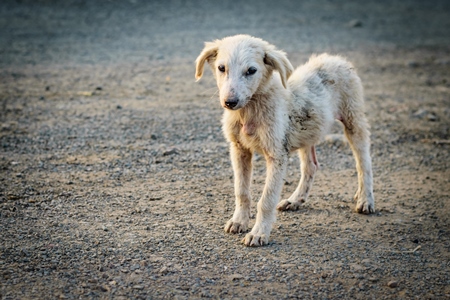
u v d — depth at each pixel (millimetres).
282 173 6414
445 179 8500
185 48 16328
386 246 6348
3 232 6297
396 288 5496
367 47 17641
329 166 8867
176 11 21734
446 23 22375
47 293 5172
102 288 5273
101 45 16516
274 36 18078
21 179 7836
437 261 6055
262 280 5543
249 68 6086
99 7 21891
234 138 6594
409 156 9469
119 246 6090
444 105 12367
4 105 11141
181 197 7453
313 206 7422
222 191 7715
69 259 5777
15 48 15859
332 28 20188
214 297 5238
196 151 9195
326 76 7203
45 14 20438
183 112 11125
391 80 14328
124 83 13000
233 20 20422
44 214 6809
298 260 5949
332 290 5422
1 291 5164
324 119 6938
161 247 6109
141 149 9172
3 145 9102
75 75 13492
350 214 7195
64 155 8805
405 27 21312
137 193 7520
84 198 7305
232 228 6492
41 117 10539
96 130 9961
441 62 16234
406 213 7273
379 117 11438
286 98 6539
